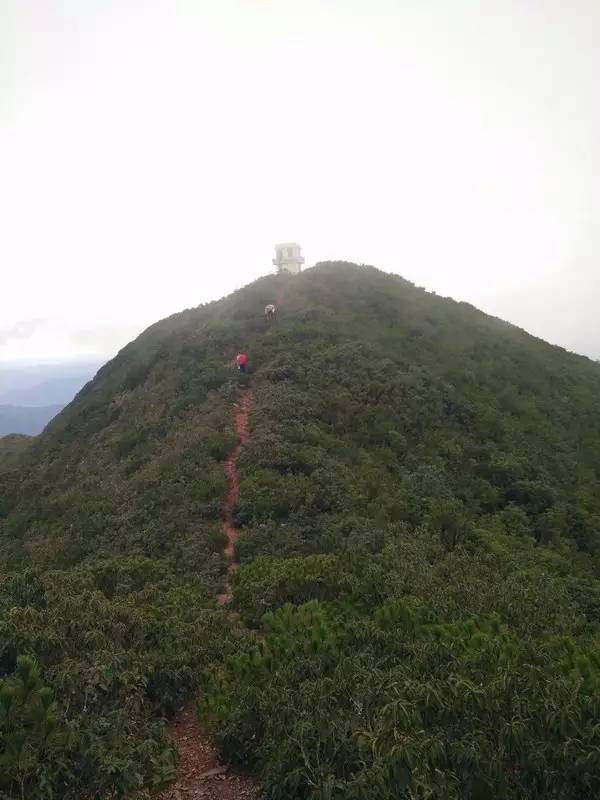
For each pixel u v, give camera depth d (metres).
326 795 5.23
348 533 16.31
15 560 19.95
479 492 21.50
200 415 25.58
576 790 5.39
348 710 6.61
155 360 36.19
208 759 7.96
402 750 5.22
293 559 14.07
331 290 40.75
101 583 14.54
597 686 6.71
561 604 13.09
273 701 7.26
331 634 9.08
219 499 18.55
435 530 17.75
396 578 11.96
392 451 22.62
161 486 20.08
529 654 8.05
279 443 21.16
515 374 34.38
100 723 7.04
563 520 21.06
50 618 9.21
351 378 27.36
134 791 6.70
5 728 5.92
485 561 16.00
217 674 9.29
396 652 8.60
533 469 24.05
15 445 53.31
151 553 16.64
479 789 5.35
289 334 32.34
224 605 13.33
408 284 46.38
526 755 5.58
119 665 8.41
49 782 5.64
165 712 9.12
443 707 6.16
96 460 27.66
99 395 37.72
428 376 28.94
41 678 7.36
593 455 28.38
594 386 38.06
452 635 8.83
